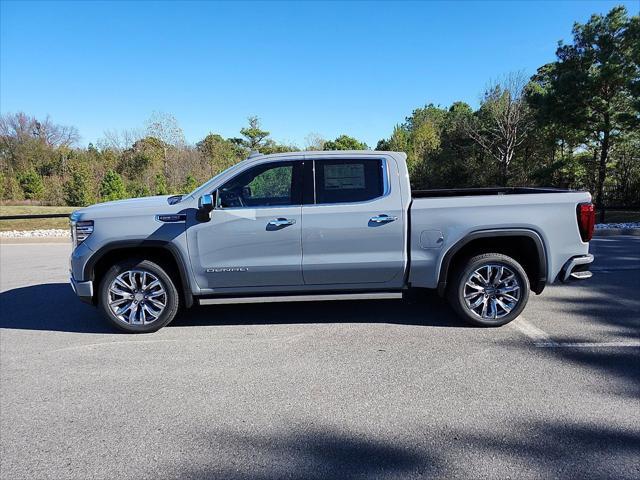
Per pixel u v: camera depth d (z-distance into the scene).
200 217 4.78
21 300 6.68
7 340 4.99
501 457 2.78
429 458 2.79
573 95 19.92
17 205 27.62
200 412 3.38
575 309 5.79
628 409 3.31
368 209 4.86
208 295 5.04
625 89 19.48
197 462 2.80
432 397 3.54
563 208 4.91
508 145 25.97
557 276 5.04
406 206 4.89
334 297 5.03
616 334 4.86
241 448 2.93
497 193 6.22
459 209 4.87
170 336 5.01
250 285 5.02
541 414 3.26
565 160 22.33
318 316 5.64
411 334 4.94
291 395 3.61
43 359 4.43
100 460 2.84
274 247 4.86
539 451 2.83
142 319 5.07
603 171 20.91
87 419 3.32
